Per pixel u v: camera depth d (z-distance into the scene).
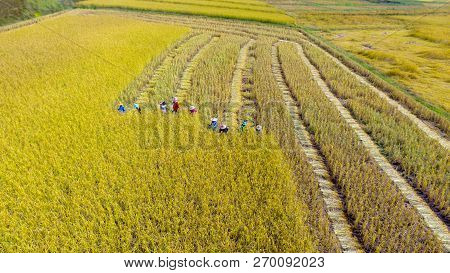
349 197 13.85
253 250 11.13
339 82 27.66
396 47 45.12
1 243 11.08
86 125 17.97
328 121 20.62
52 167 14.65
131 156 15.70
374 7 83.38
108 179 14.12
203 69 28.78
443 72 33.81
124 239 11.33
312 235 11.85
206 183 14.05
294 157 16.72
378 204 13.48
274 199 13.23
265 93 24.42
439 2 95.50
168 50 33.28
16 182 13.41
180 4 63.62
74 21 45.59
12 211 12.34
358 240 12.06
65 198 12.84
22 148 16.02
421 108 23.12
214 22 51.34
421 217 13.27
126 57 29.89
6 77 24.34
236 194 13.39
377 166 16.48
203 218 12.09
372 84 28.94
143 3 61.62
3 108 19.66
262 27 50.59
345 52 41.03
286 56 34.53
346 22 64.44
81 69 26.56
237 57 33.53
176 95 23.73
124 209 12.74
